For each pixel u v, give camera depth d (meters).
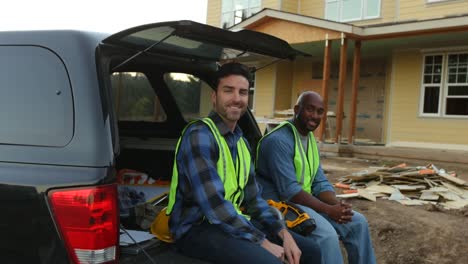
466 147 12.20
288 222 3.02
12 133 2.19
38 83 2.21
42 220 2.01
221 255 2.40
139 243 2.33
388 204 6.30
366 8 14.44
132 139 3.62
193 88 3.53
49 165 2.06
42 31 2.27
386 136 13.91
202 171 2.42
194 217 2.47
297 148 3.43
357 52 12.78
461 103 12.41
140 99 3.56
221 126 2.61
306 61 16.00
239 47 2.96
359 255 3.47
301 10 16.05
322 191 3.61
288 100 16.41
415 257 4.82
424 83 13.03
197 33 2.54
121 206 2.74
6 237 2.10
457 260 4.64
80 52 2.17
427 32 11.34
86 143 2.05
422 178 7.30
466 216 5.72
